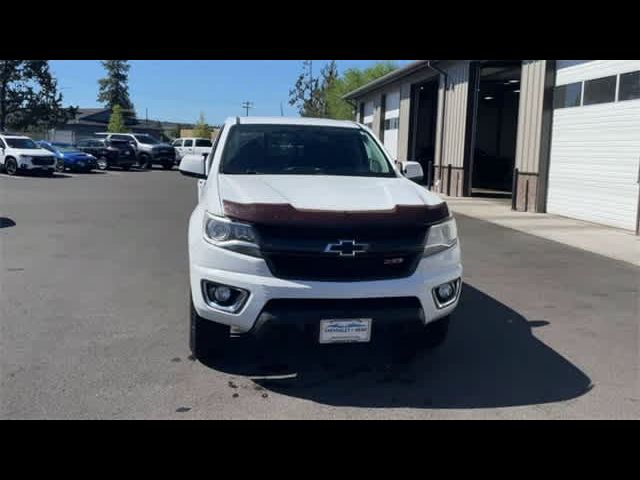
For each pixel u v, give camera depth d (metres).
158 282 7.48
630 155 12.80
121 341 5.29
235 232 4.17
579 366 4.98
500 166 27.91
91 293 6.89
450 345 5.43
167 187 23.12
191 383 4.42
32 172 28.09
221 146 5.68
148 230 11.87
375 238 4.18
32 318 5.89
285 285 4.07
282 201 4.29
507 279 8.14
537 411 4.12
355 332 4.18
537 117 16.14
